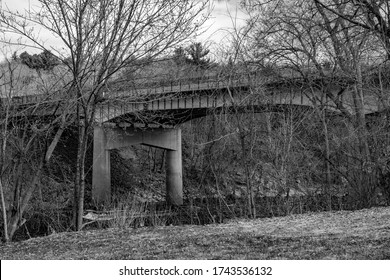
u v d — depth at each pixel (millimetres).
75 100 12203
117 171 56844
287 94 18469
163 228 11008
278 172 16438
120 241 9633
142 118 15695
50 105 12992
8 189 13328
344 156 17219
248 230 10141
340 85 18875
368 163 16078
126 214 16047
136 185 55688
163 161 62156
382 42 17250
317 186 17484
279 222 11281
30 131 14062
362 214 11852
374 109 19047
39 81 13617
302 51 19031
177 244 8953
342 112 17969
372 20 18297
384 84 18094
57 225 16984
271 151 16656
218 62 17906
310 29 18922
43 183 22891
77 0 11680
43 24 11742
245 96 16406
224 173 16375
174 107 32562
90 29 11953
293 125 17562
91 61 12242
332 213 12617
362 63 18391
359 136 16656
